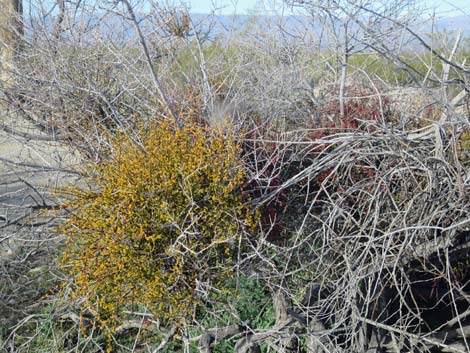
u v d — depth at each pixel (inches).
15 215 236.7
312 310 172.7
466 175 162.1
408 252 171.8
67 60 223.9
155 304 168.4
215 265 172.4
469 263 209.6
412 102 212.1
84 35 233.6
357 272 156.3
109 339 179.3
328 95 233.6
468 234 196.1
